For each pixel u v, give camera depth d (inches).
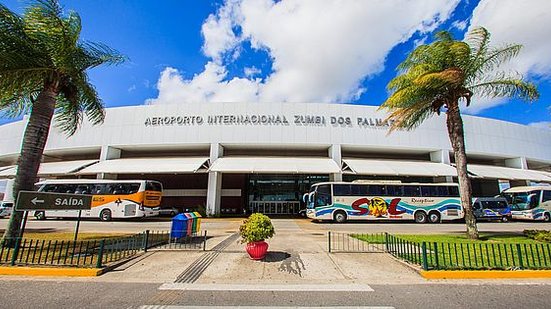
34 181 340.2
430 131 1080.2
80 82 368.5
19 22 312.7
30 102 393.7
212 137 1022.4
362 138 1039.0
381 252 331.3
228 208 1190.9
